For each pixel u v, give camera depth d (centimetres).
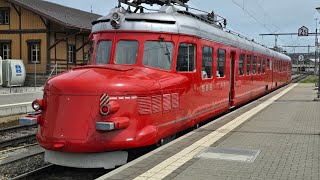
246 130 1066
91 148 728
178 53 948
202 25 1108
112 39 916
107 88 738
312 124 1185
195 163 716
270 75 2594
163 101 843
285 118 1319
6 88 3052
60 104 751
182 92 934
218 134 1003
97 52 930
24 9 3534
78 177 828
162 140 890
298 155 777
